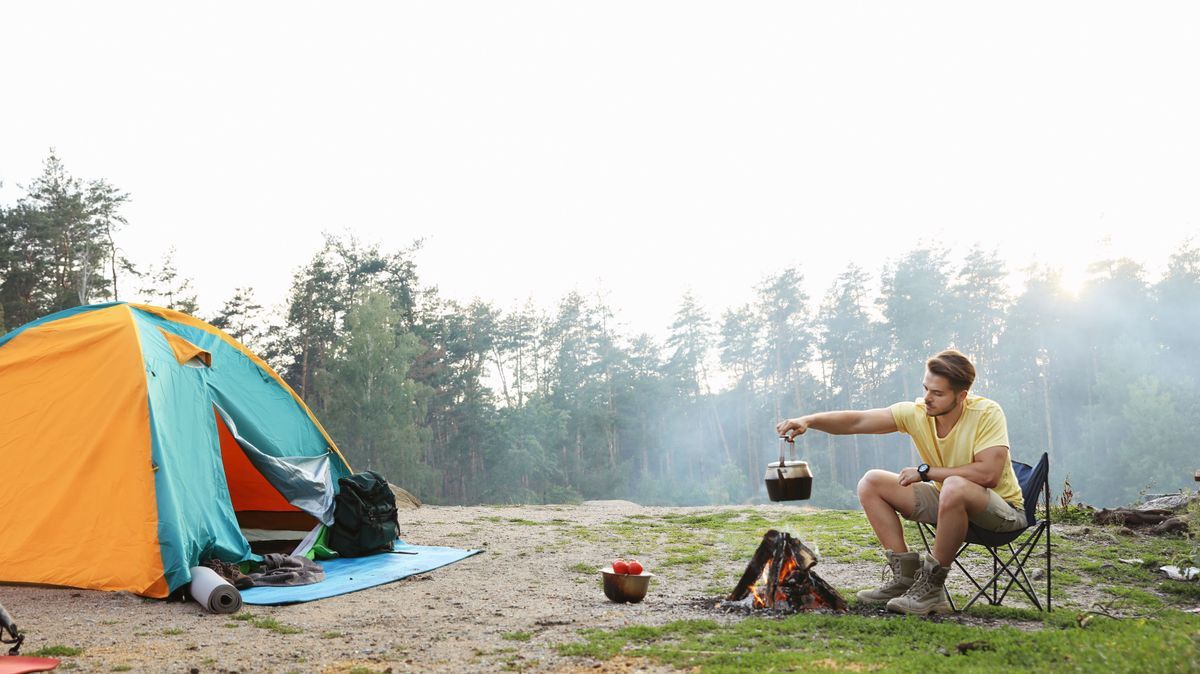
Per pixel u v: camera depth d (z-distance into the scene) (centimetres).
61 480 582
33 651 398
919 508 457
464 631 429
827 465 6344
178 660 380
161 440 590
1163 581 543
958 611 431
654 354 7225
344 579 611
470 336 6519
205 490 621
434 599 532
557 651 372
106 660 382
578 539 838
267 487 820
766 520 1003
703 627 407
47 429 604
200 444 645
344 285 5512
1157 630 330
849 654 334
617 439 6800
